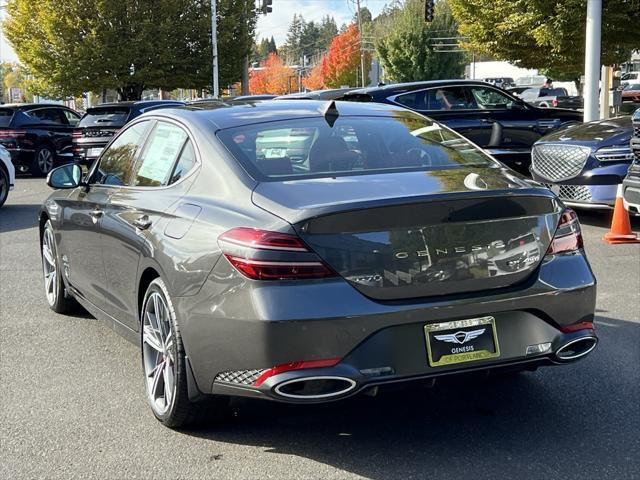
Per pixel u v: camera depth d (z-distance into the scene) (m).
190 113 4.35
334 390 3.22
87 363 4.94
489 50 20.00
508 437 3.73
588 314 3.66
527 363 3.51
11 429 3.91
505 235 3.47
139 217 4.13
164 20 31.61
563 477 3.31
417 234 3.31
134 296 4.23
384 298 3.26
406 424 3.90
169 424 3.82
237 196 3.57
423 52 60.72
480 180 3.69
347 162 3.90
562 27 16.69
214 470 3.43
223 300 3.29
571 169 9.41
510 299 3.43
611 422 3.89
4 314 6.17
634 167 7.81
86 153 17.08
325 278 3.21
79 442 3.74
